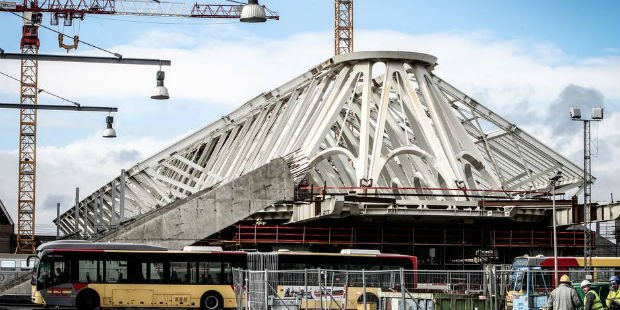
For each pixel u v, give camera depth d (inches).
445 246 3250.5
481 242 3253.0
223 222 2733.8
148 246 2247.8
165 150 3376.0
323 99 3400.6
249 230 3166.8
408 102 3351.4
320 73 3489.2
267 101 3486.7
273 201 2763.3
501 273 1855.3
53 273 2213.3
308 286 1940.2
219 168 3442.4
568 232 3309.5
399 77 3385.8
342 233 3196.4
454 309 1780.3
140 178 3331.7
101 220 3467.0
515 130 3659.0
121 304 2215.8
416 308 1745.8
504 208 3142.2
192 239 2719.0
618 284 1601.9
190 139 3417.8
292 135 3353.8
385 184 3481.8
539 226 3351.4
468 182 3346.5
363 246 3253.0
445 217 3105.3
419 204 3053.6
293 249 3216.0
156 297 2222.0
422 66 3459.6
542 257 2440.9
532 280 1843.0
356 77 3388.3
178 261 2240.4
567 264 2427.4
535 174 3607.3
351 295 1959.9
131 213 3937.0
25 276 2620.6
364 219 3154.5
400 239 3223.4
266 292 1688.0
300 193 3002.0
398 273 1851.6
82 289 2209.6
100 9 5767.7
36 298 2212.1
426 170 3287.4
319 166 3535.9
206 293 2234.3
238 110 3476.9
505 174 3833.7
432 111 3366.1
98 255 2228.1
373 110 3715.6
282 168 2765.7
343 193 3056.1
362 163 3139.8
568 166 3683.6
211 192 2741.1
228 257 2255.2
